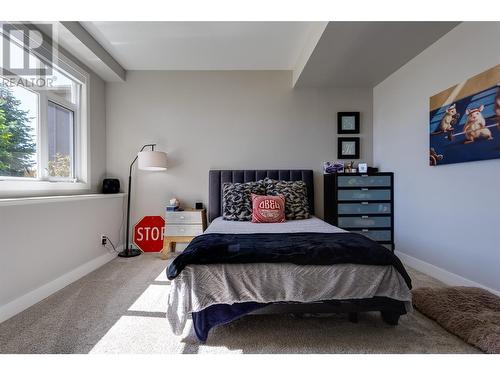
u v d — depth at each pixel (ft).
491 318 5.12
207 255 4.96
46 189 7.84
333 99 11.73
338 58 9.11
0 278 5.71
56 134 8.82
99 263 9.48
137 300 6.66
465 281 7.14
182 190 11.64
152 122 11.60
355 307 5.02
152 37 9.09
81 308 6.24
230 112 11.67
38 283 6.73
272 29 8.62
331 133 11.75
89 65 10.03
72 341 4.94
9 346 4.79
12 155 6.97
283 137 11.73
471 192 6.96
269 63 11.09
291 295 4.83
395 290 4.97
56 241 7.40
